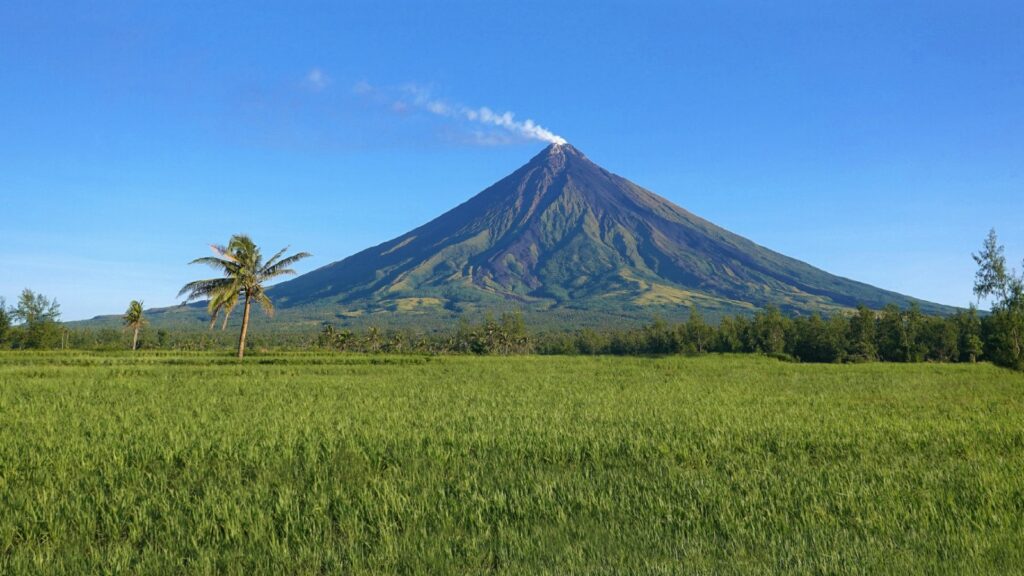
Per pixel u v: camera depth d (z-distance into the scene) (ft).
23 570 23.30
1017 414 66.59
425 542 26.09
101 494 31.42
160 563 24.16
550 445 44.06
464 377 119.14
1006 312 180.04
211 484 34.09
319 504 30.42
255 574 23.27
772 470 39.01
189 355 167.94
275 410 63.98
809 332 345.72
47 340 291.17
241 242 161.48
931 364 184.96
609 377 125.90
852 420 59.77
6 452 40.70
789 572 22.84
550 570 23.06
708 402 77.10
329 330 408.67
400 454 41.75
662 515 29.91
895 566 23.50
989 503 31.42
